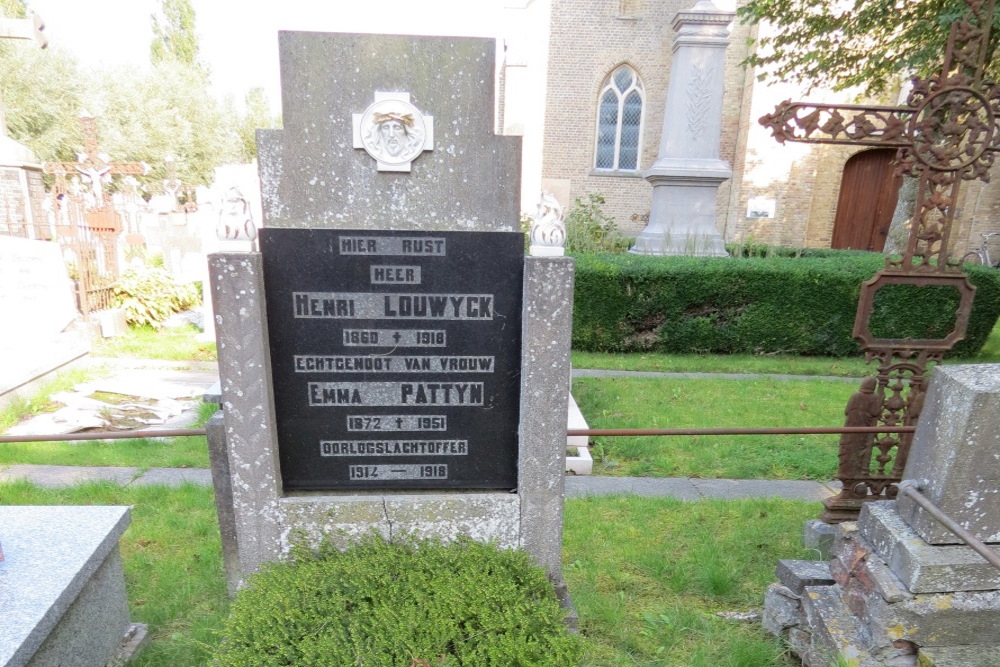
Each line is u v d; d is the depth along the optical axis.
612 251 11.47
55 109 23.27
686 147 10.22
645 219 16.88
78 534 2.22
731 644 2.48
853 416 3.24
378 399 2.32
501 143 2.18
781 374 7.29
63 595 1.90
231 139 32.47
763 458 4.68
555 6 17.14
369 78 2.09
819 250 11.39
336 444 2.35
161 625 2.61
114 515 2.38
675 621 2.66
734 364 7.54
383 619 1.95
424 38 2.06
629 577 3.03
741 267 7.85
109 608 2.32
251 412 2.19
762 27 14.46
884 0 8.75
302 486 2.38
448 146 2.17
